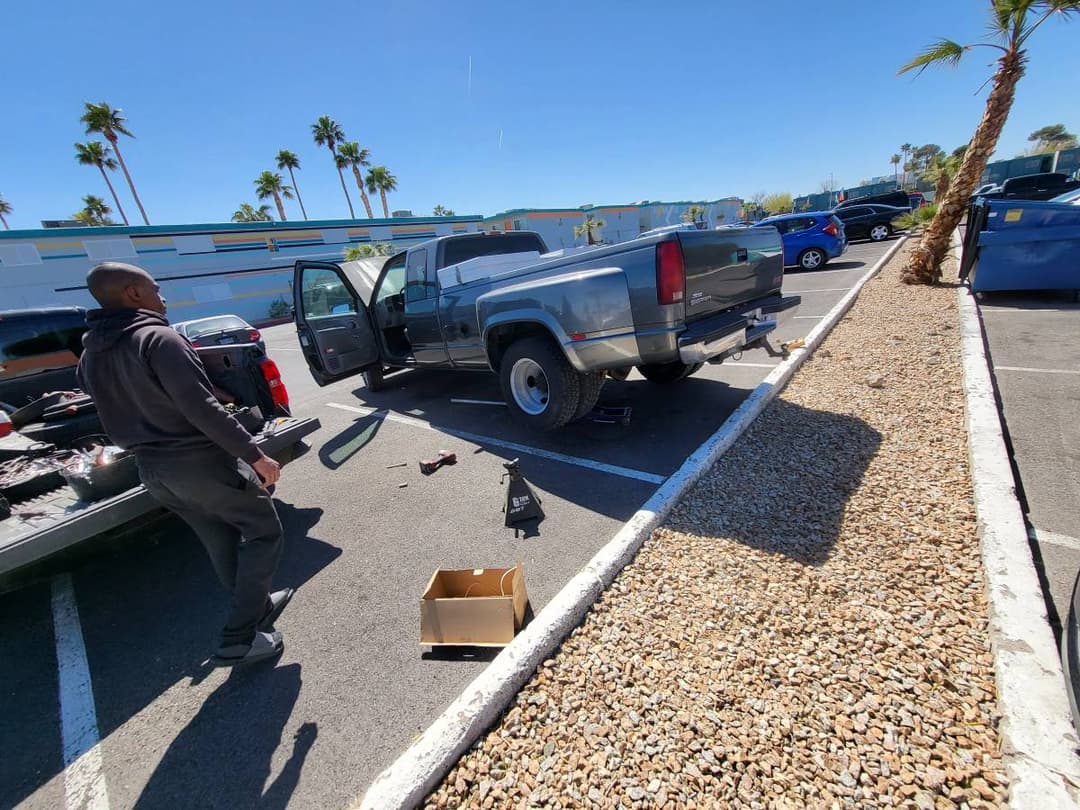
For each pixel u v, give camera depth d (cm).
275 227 2769
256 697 207
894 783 142
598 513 308
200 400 177
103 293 185
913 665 177
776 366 545
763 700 172
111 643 254
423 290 525
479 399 596
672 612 215
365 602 258
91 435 364
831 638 192
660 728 167
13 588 265
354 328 590
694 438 396
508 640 210
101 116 3616
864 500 276
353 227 3102
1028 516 261
